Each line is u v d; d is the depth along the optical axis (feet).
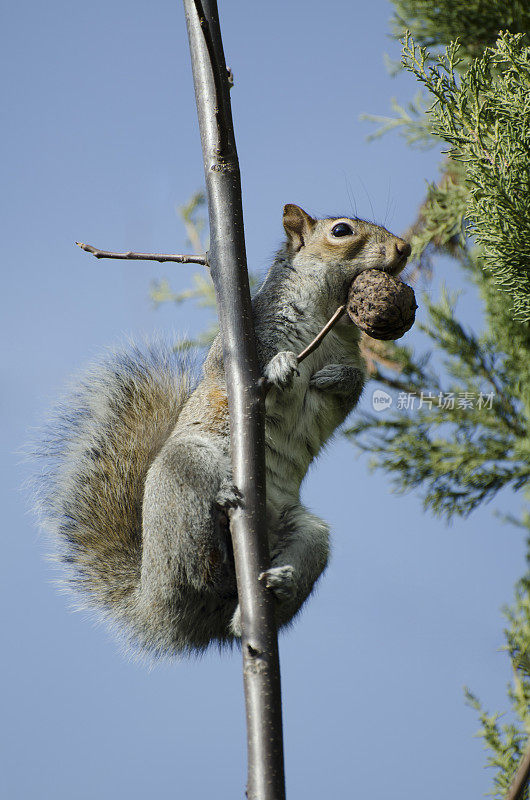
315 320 31.99
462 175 35.19
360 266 32.27
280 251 33.45
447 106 27.58
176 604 28.76
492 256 27.12
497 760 30.35
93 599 31.94
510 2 35.42
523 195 26.61
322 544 28.81
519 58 26.84
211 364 30.45
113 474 33.78
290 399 30.17
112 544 32.81
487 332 37.29
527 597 32.81
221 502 25.53
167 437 34.27
